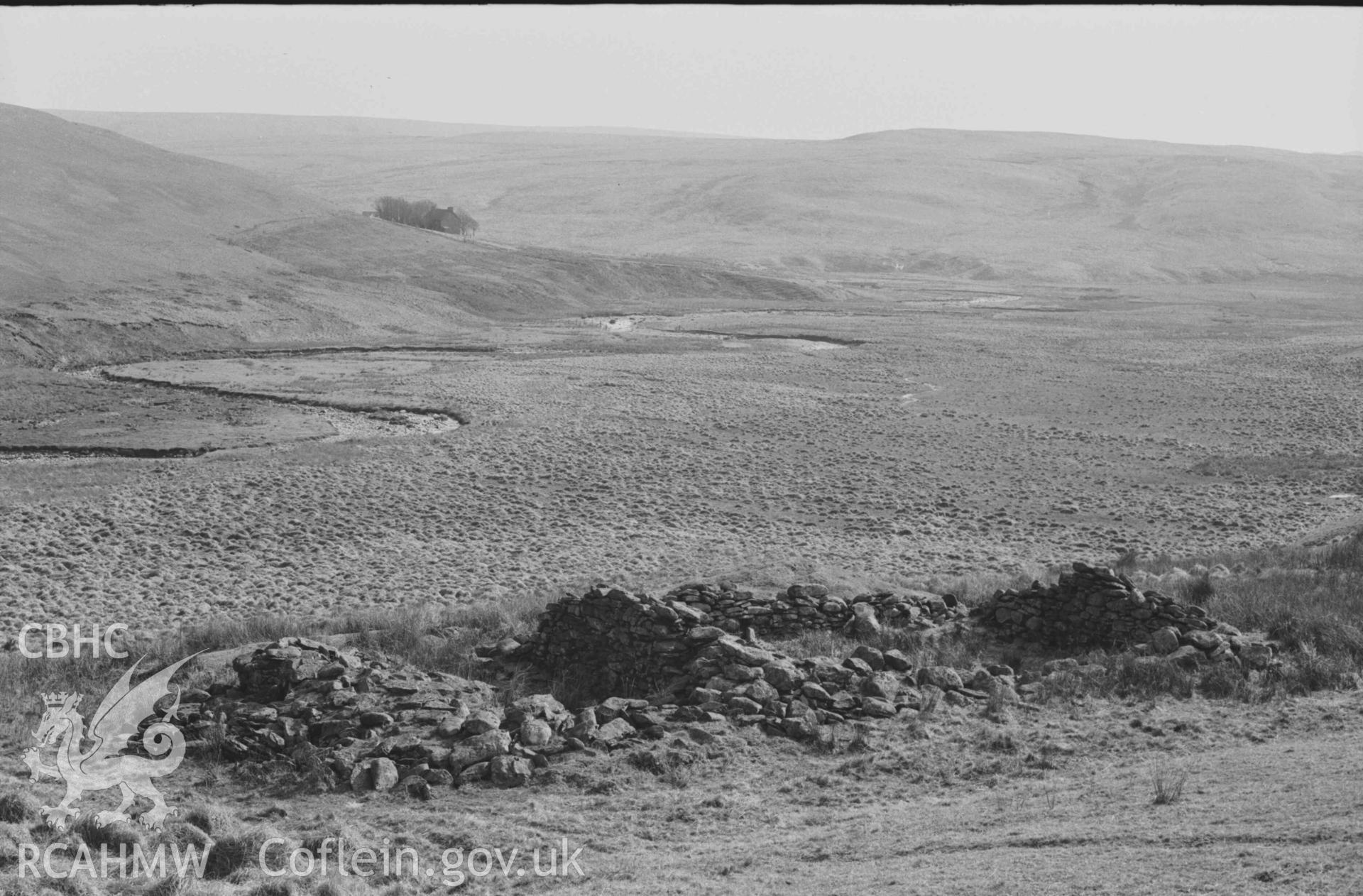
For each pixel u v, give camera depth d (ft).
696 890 35.50
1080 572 69.56
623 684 63.87
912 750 50.80
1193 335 373.20
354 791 48.08
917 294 550.36
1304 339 355.97
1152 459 188.44
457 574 115.14
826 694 56.24
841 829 41.37
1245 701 56.59
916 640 68.54
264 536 133.18
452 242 511.81
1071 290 592.19
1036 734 52.60
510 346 320.29
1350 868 30.94
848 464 180.75
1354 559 96.73
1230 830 35.78
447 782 48.34
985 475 174.91
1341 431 211.41
